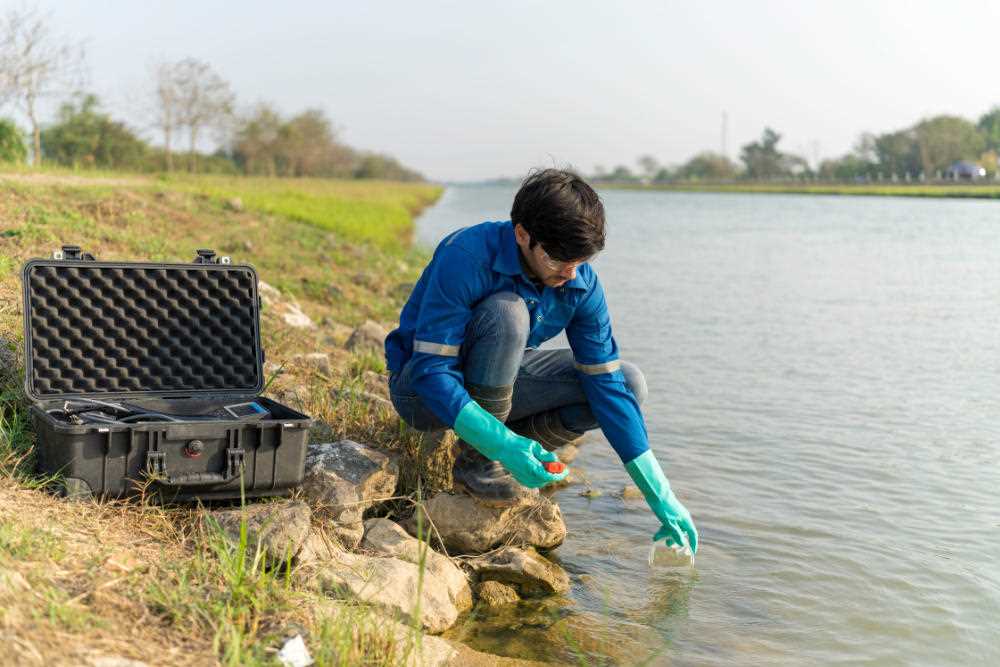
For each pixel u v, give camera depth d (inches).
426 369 129.0
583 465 212.1
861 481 198.8
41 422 129.9
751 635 132.7
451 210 1892.2
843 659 126.4
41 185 395.5
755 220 1547.7
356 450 154.9
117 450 127.0
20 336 169.9
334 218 648.4
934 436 233.8
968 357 339.0
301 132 2251.5
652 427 239.8
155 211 405.1
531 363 143.6
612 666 123.5
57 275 139.0
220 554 118.0
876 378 302.0
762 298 511.5
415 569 135.2
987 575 152.9
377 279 412.2
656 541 142.5
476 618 136.0
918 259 770.2
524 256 128.4
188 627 105.0
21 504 120.3
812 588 147.6
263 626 110.0
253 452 134.3
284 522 130.4
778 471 205.0
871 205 2212.1
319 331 266.7
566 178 121.2
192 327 148.9
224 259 151.9
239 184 972.6
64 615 96.9
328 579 125.4
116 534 121.5
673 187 5241.1
